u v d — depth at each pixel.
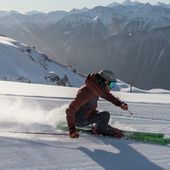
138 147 6.10
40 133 6.80
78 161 4.93
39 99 17.00
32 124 7.81
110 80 6.96
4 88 25.56
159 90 94.81
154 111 15.60
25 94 19.92
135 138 6.81
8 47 122.69
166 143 6.54
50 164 4.69
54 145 5.83
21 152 5.18
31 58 123.44
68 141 6.26
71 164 4.77
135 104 19.91
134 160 5.16
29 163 4.65
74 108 6.86
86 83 7.00
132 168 4.75
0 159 4.75
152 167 4.84
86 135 7.00
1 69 101.38
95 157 5.21
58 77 99.75
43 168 4.49
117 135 6.92
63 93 24.70
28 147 5.52
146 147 6.14
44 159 4.90
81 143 6.17
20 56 120.44
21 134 6.59
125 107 6.96
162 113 14.62
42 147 5.60
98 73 7.01
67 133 7.02
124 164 4.92
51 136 6.62
